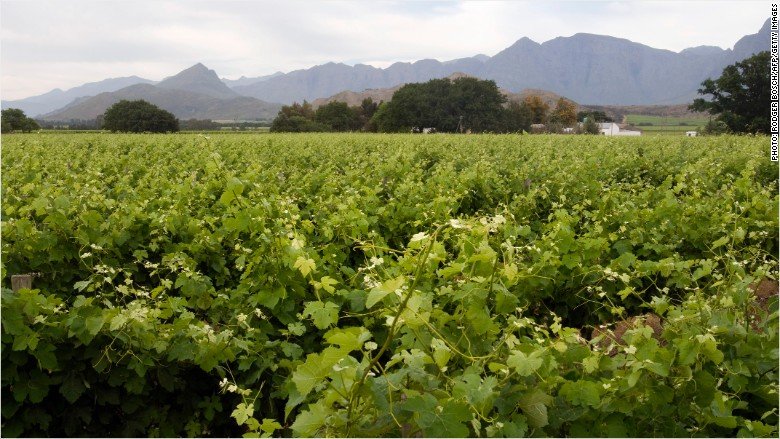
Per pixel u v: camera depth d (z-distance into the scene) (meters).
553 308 4.95
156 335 3.79
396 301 3.04
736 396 2.91
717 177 10.47
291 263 4.07
